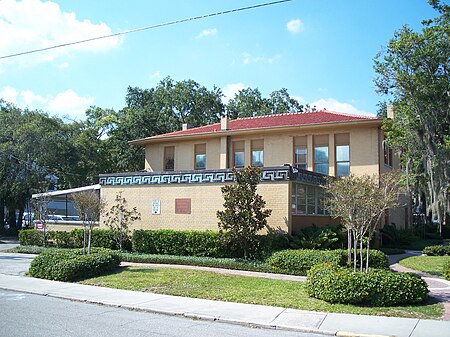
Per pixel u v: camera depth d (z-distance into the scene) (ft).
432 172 57.67
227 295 37.32
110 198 73.36
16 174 117.39
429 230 114.21
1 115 123.65
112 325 27.50
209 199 63.52
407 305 33.12
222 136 94.07
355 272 35.65
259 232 59.41
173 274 47.16
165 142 102.58
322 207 68.28
